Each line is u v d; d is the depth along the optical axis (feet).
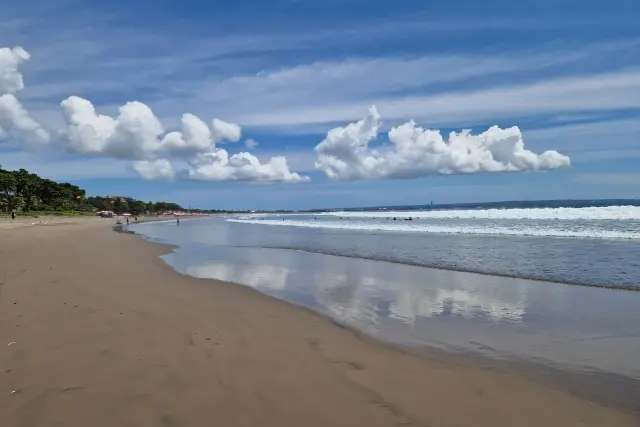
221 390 15.11
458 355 19.71
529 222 114.52
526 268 43.16
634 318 25.38
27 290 31.73
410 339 22.06
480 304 29.60
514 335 22.71
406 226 121.70
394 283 37.88
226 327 23.30
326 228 135.13
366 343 21.31
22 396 14.24
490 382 16.60
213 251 69.46
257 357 18.70
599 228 85.81
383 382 16.39
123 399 14.15
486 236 79.92
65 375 16.02
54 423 12.48
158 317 24.89
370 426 12.92
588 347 20.74
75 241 84.99
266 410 13.74
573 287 34.19
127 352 18.70
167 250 70.90
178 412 13.38
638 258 46.60
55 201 323.16
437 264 48.19
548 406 14.60
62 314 24.84
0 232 105.29
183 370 16.85
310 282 39.01
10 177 268.41
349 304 30.07
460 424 13.20
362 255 59.06
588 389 16.02
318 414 13.58
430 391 15.66
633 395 15.51
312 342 21.17
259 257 59.82
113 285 35.19
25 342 19.75
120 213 459.32
